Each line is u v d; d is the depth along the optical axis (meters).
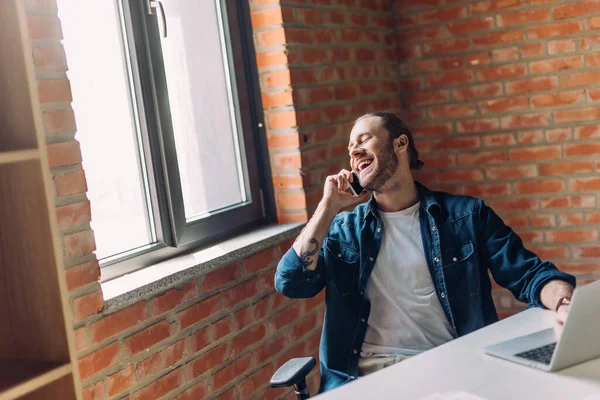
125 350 1.88
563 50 2.94
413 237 1.88
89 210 1.77
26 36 1.31
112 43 2.12
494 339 1.47
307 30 2.68
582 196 3.00
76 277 1.73
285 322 2.53
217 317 2.21
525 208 3.11
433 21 3.17
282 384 1.57
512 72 3.04
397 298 1.85
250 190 2.63
